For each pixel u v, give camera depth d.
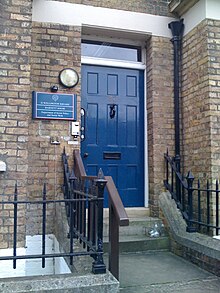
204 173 4.79
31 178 4.69
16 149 3.76
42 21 4.95
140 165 5.62
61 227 4.09
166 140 5.41
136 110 5.69
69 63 5.00
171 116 5.47
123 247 4.64
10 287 2.69
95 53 5.64
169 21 5.60
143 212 5.38
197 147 4.99
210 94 4.73
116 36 5.58
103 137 5.48
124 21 5.37
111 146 5.51
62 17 5.04
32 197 4.66
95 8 5.23
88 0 5.22
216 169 4.66
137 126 5.67
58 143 4.82
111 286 2.83
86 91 5.44
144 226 4.99
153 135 5.38
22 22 3.88
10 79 3.79
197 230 4.61
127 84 5.68
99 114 5.49
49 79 4.88
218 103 4.75
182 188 4.85
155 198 5.30
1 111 3.74
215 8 4.89
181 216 4.80
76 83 4.97
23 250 3.65
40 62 4.88
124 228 4.91
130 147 5.61
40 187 4.71
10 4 3.86
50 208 4.68
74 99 4.94
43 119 4.80
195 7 5.12
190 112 5.21
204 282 3.65
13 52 3.82
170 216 4.87
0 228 3.60
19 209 3.69
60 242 4.11
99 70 5.55
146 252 4.71
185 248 4.45
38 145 4.75
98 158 5.42
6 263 3.58
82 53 5.57
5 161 3.71
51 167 4.78
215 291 3.41
